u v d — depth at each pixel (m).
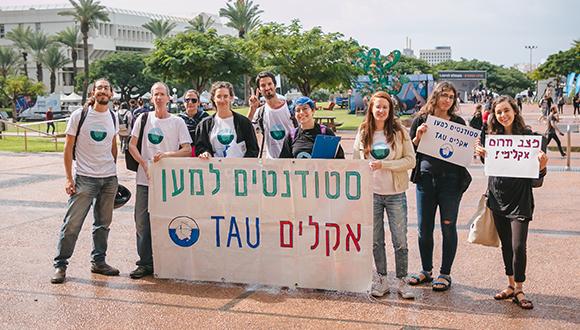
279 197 5.67
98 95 6.04
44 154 20.38
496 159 5.24
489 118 5.39
